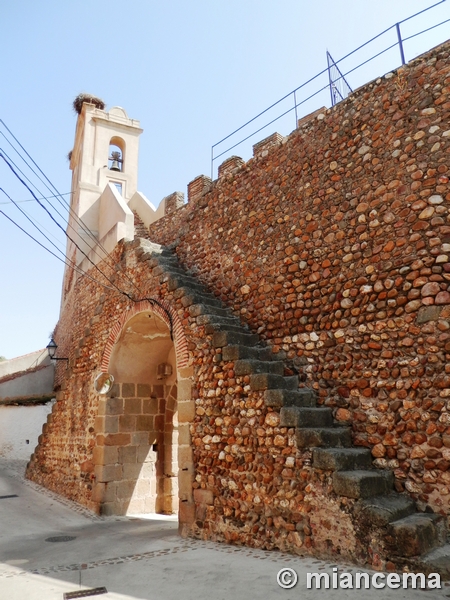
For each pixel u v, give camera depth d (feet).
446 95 17.95
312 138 23.16
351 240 20.15
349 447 17.63
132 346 31.63
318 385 20.02
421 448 16.03
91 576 16.14
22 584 15.47
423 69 18.92
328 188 21.74
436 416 15.87
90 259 43.47
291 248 22.97
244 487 18.80
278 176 24.71
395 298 17.90
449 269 16.56
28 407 56.80
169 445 32.81
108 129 65.10
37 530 25.67
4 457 55.83
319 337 20.52
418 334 16.90
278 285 23.22
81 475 32.91
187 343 23.58
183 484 21.86
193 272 29.09
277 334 22.57
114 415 31.01
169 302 25.70
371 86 20.79
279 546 16.83
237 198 27.22
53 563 18.51
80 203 57.67
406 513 14.85
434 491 15.42
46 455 40.63
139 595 13.73
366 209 19.79
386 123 19.77
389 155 19.36
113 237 37.81
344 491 15.02
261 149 27.20
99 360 32.94
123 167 65.05
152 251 30.25
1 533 24.98
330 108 22.54
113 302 32.50
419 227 17.69
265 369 20.31
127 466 30.89
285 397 18.31
